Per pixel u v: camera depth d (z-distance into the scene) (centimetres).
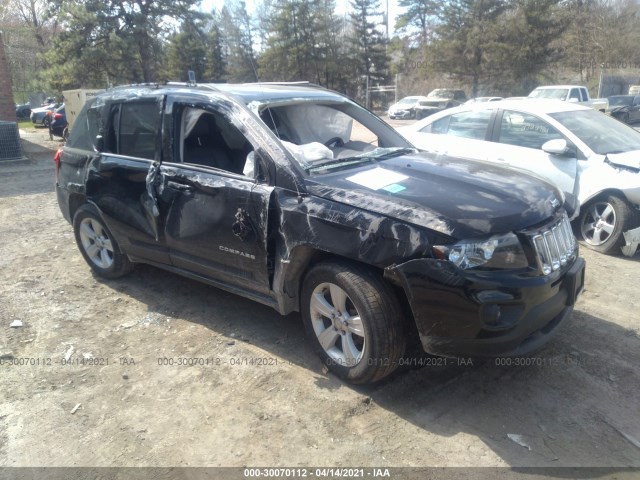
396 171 361
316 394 331
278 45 4956
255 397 330
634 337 390
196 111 414
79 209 508
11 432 305
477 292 281
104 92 507
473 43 4078
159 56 3309
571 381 339
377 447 286
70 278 530
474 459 276
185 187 397
